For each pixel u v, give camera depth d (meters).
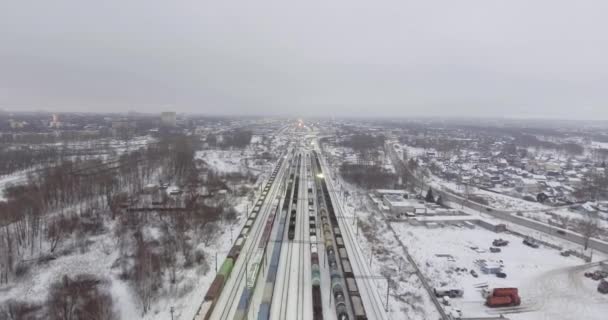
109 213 75.44
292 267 55.59
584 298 50.19
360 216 83.12
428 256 63.00
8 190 84.06
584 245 70.25
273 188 106.81
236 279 51.38
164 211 77.88
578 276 57.12
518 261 62.56
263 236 64.94
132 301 45.97
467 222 82.62
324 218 76.75
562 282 54.84
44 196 73.25
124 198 83.06
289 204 89.62
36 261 55.56
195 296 46.81
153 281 49.56
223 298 46.41
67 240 62.34
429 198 100.12
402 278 53.97
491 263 59.34
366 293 48.75
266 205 89.19
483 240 72.88
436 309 46.22
